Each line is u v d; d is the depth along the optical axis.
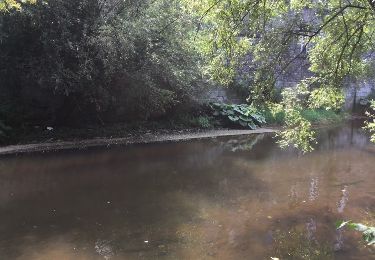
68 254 4.84
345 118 17.92
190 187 7.63
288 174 8.67
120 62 10.41
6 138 10.41
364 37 6.19
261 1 5.46
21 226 5.64
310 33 6.04
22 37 10.55
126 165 9.09
